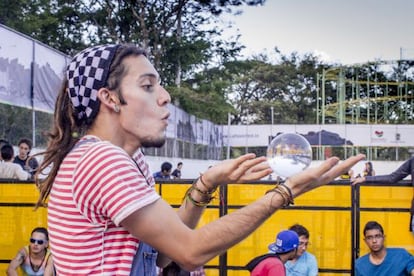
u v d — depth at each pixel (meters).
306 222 6.58
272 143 1.46
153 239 1.25
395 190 6.48
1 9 20.83
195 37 27.50
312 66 57.75
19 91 9.02
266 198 1.27
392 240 6.46
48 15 23.88
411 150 34.94
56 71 10.33
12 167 7.29
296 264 5.78
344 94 43.44
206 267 6.68
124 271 1.30
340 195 6.55
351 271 6.51
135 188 1.26
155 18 26.70
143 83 1.39
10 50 8.70
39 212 6.66
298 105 57.16
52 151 1.40
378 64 41.81
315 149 31.30
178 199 6.62
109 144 1.32
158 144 1.41
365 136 31.22
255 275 4.62
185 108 25.08
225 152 32.75
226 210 6.48
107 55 1.39
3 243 6.69
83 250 1.29
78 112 1.41
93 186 1.26
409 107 48.94
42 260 5.70
